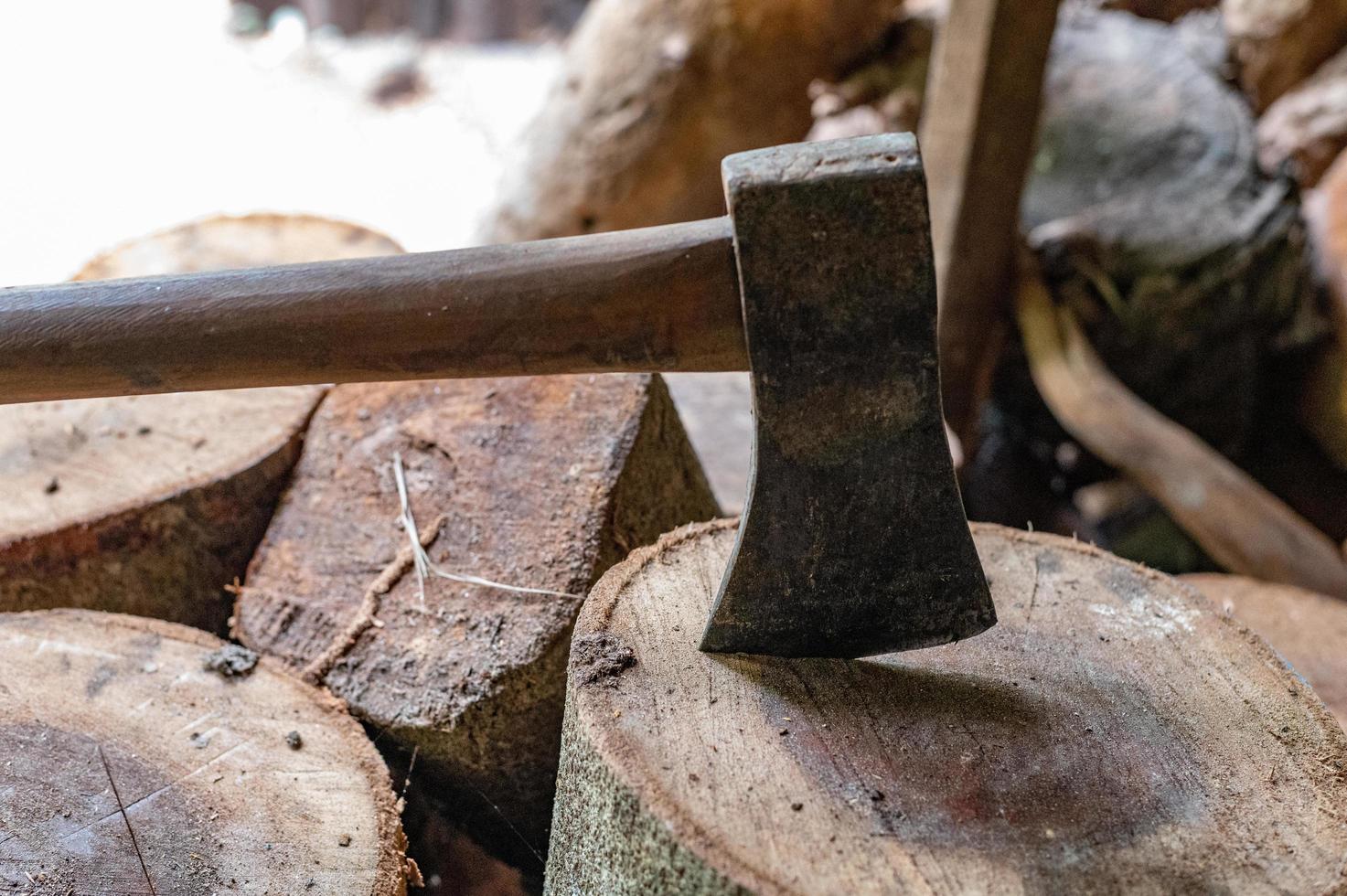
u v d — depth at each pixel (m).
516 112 2.68
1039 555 0.76
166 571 0.84
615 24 1.70
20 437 0.88
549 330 0.67
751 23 1.64
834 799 0.65
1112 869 0.63
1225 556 1.40
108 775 0.72
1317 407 1.69
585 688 0.68
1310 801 0.65
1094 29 1.97
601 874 0.67
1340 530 1.68
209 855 0.69
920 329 0.65
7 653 0.77
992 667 0.70
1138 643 0.71
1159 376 1.63
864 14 1.68
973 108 1.41
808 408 0.66
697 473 0.93
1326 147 1.69
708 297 0.66
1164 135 1.75
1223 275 1.57
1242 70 1.88
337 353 0.69
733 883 0.61
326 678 0.79
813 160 0.63
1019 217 1.55
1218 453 1.71
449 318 0.68
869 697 0.69
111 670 0.77
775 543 0.68
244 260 1.03
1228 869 0.63
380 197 2.34
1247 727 0.68
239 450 0.86
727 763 0.66
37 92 2.64
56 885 0.68
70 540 0.81
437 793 0.82
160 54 2.85
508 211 1.80
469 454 0.86
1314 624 0.98
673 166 1.71
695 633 0.71
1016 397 1.74
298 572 0.83
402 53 2.91
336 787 0.72
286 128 2.57
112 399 0.91
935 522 0.67
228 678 0.77
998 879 0.62
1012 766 0.66
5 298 0.70
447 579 0.82
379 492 0.86
